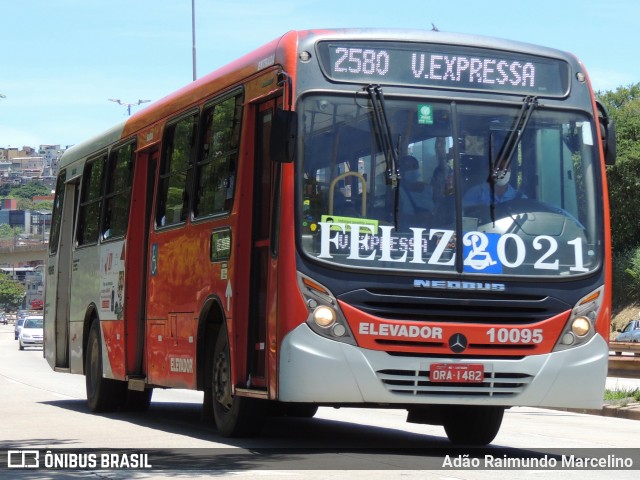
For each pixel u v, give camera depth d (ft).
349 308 35.50
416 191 36.52
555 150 37.99
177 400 71.82
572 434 53.06
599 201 38.06
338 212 36.06
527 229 37.04
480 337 35.94
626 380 104.37
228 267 40.52
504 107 37.81
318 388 35.27
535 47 38.86
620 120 236.84
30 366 129.18
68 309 65.72
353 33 37.45
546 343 36.55
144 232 52.85
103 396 58.29
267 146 38.99
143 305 52.65
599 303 37.40
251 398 41.06
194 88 46.70
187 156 46.42
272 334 36.42
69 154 68.08
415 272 35.91
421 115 37.06
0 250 357.20
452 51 37.91
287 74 36.73
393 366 35.45
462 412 42.29
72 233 66.49
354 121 36.78
